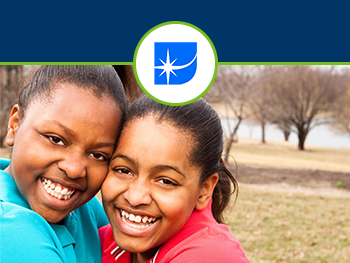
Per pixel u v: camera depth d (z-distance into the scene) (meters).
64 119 1.35
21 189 1.43
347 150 24.44
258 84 18.22
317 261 6.19
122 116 1.50
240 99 16.50
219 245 1.48
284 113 22.16
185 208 1.51
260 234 7.28
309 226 7.88
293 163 17.17
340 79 23.16
